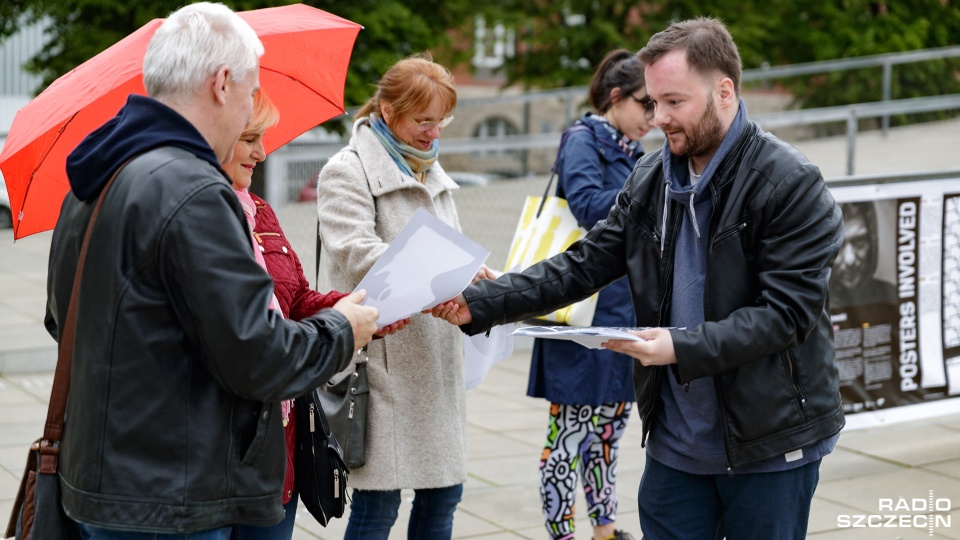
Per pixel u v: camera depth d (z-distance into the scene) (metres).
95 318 2.10
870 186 5.05
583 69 20.83
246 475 2.17
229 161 2.44
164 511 2.06
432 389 3.29
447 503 3.38
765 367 2.57
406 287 2.67
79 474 2.10
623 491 4.97
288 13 3.30
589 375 3.89
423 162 3.32
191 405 2.10
